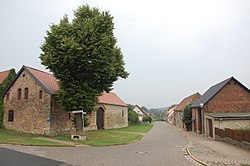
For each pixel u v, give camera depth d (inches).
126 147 829.8
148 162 539.5
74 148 751.7
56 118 1086.4
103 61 937.5
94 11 1027.9
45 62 933.8
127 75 1067.3
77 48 885.2
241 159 585.9
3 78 1378.0
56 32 947.3
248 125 1162.0
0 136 903.7
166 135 1467.8
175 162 549.6
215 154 671.8
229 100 1386.6
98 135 1245.1
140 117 3996.1
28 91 1128.2
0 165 451.5
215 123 1197.1
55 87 1158.3
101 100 1744.6
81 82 968.9
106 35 958.4
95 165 487.2
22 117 1130.0
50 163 484.1
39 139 890.1
